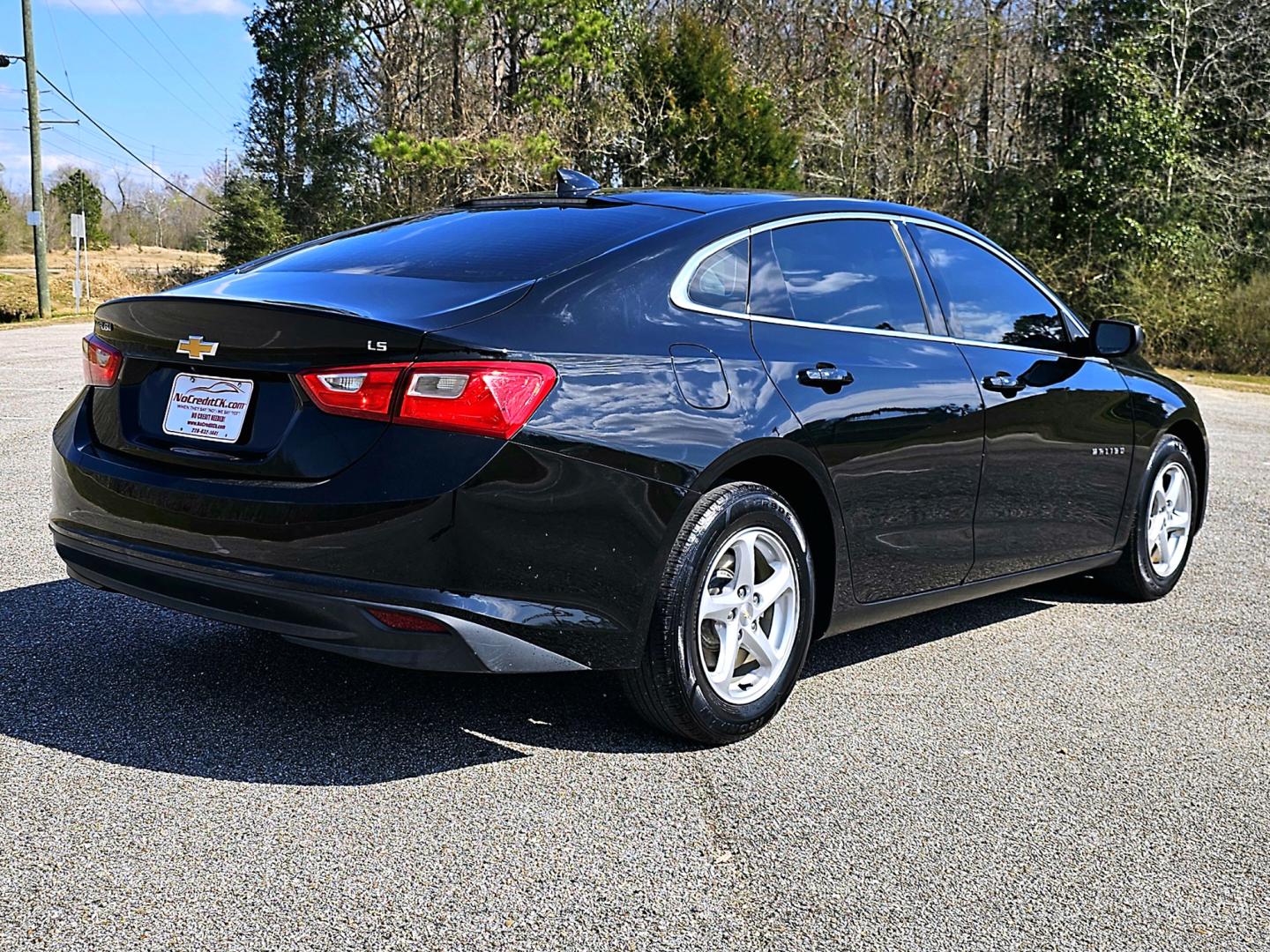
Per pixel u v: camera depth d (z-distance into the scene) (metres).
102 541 3.10
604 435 2.83
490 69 34.78
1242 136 27.48
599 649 2.90
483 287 2.94
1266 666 4.08
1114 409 4.55
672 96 27.42
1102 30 28.72
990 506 3.95
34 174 30.25
